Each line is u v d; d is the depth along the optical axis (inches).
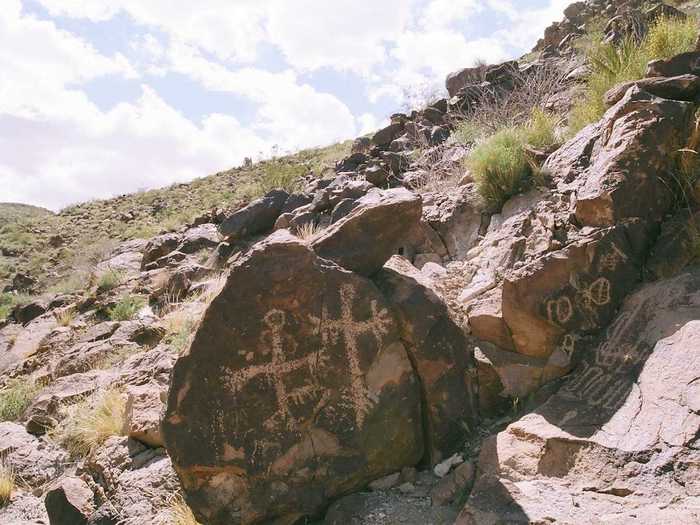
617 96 187.8
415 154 354.9
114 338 292.5
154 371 221.9
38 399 254.2
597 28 437.1
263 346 124.1
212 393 122.3
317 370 126.8
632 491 102.8
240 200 509.0
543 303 141.7
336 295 128.6
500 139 214.8
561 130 239.3
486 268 171.9
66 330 343.9
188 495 124.6
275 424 124.3
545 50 452.8
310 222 305.1
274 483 123.7
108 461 171.6
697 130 154.2
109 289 398.6
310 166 550.6
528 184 197.9
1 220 945.5
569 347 140.8
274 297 124.0
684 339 122.9
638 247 148.1
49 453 209.3
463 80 454.0
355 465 126.9
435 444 133.3
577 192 166.7
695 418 107.8
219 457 122.1
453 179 265.9
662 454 106.0
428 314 135.3
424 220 218.7
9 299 556.1
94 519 151.1
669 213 154.9
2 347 374.0
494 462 119.6
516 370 143.2
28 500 189.6
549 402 130.7
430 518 115.9
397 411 131.2
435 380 134.6
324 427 126.6
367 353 129.6
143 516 145.0
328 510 125.9
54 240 732.0
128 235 616.4
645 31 329.4
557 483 110.1
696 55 180.5
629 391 123.1
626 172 151.9
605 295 143.0
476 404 140.8
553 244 155.3
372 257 138.8
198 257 393.1
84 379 251.3
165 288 334.6
